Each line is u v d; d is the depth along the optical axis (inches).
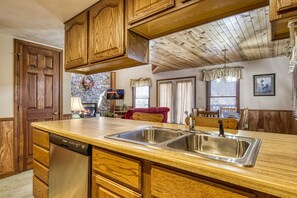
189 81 251.8
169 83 271.6
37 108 122.8
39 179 76.7
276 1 35.9
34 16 85.4
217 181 30.5
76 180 56.3
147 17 57.9
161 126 74.1
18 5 75.2
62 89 136.6
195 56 185.3
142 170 40.8
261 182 25.5
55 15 85.0
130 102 319.0
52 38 115.1
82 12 82.0
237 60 206.8
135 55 69.5
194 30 116.9
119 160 44.6
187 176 33.3
